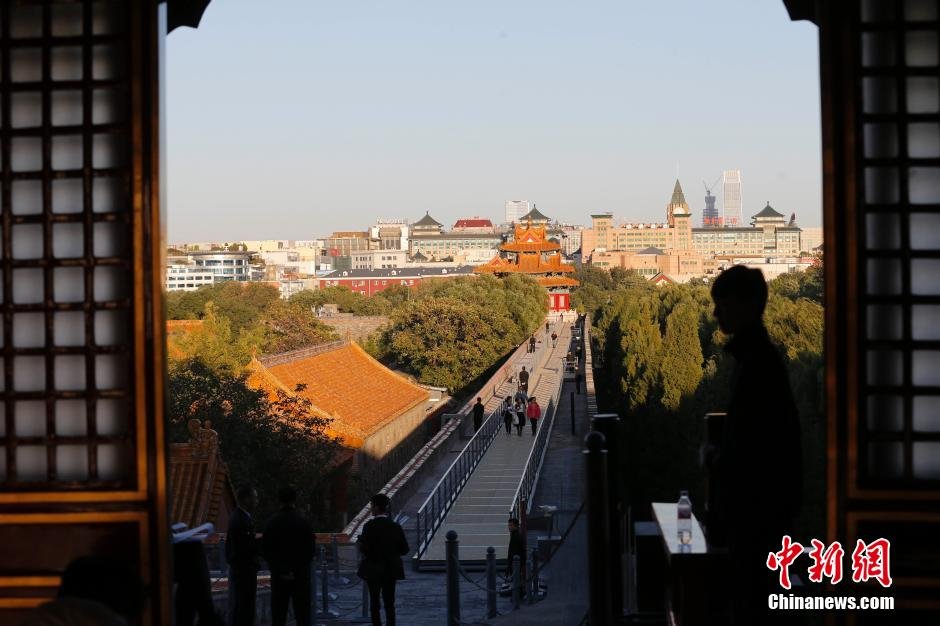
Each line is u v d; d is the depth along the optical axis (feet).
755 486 22.61
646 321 232.94
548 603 42.27
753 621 22.91
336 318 434.30
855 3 22.80
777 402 22.49
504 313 344.08
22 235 23.97
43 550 23.62
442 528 95.76
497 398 204.54
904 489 22.62
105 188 23.86
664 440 188.34
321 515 135.74
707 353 248.93
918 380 22.71
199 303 378.32
